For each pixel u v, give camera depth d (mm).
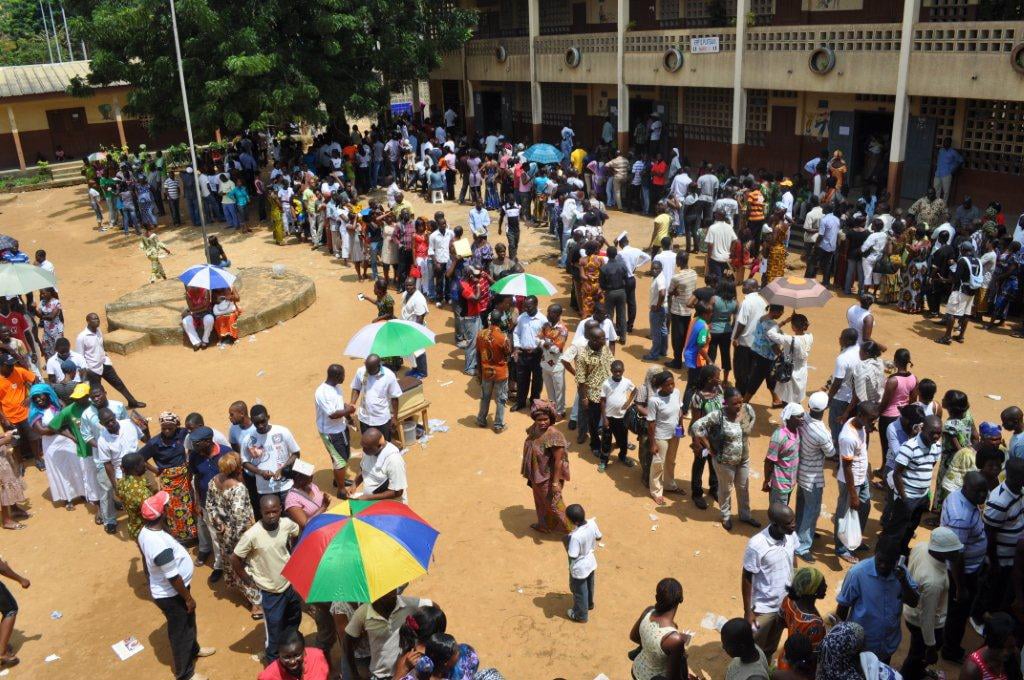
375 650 6812
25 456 12031
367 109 25969
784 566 7148
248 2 23000
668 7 26844
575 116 31656
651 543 9406
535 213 23156
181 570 7352
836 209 18156
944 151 19734
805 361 11297
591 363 10961
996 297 15180
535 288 12180
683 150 28125
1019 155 18891
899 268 16281
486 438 11906
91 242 23953
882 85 18906
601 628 8102
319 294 18312
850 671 5734
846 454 8438
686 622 8094
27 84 35375
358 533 6496
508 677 7508
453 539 9602
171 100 24047
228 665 7840
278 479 8906
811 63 20266
